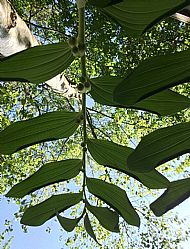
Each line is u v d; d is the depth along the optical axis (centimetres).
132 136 222
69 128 30
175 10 21
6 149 29
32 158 222
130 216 30
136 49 193
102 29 187
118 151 30
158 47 189
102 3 22
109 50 192
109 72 197
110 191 31
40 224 31
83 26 28
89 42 194
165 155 25
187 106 27
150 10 24
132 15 24
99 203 182
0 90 196
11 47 53
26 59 27
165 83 21
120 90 21
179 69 21
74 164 31
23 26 54
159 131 24
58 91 88
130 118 211
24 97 221
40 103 228
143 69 21
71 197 31
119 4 23
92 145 31
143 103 27
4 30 51
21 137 29
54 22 205
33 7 215
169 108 27
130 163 24
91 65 200
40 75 28
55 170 31
